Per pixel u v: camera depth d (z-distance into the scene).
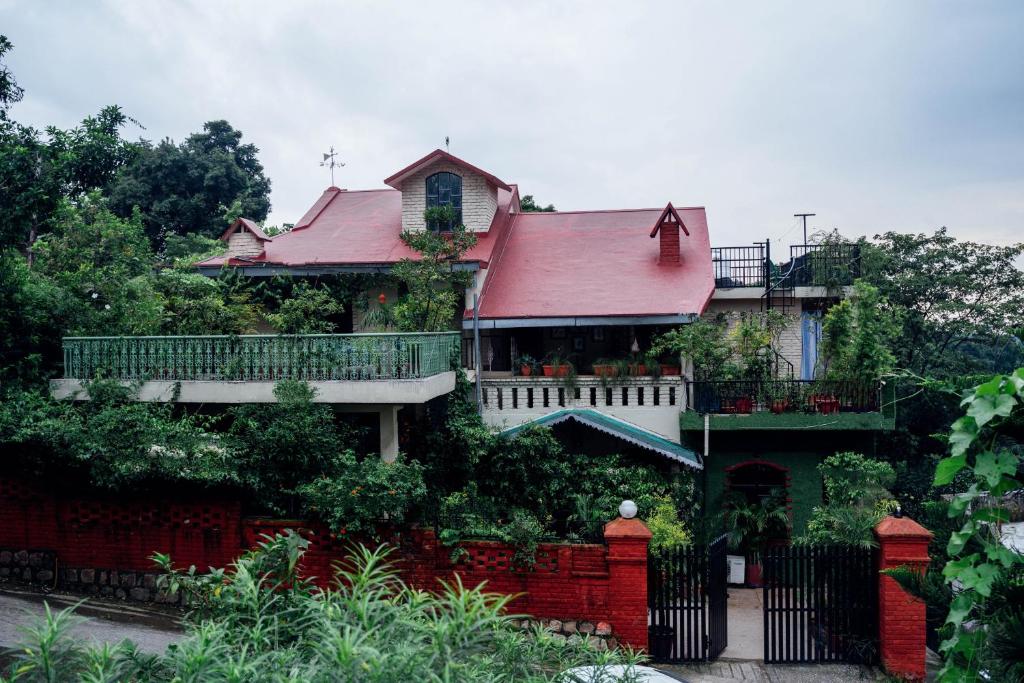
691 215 21.72
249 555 7.64
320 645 5.35
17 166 14.07
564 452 15.38
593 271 19.06
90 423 12.52
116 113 15.89
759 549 16.34
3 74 14.47
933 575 6.28
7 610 11.84
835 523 13.59
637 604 11.37
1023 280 24.11
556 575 11.59
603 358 17.86
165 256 30.47
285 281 18.55
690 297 17.52
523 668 6.28
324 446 12.91
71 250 17.80
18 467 12.91
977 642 5.09
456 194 19.52
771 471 17.31
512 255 20.14
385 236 19.83
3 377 14.33
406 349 13.90
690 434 17.03
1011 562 4.79
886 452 21.70
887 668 11.16
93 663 5.38
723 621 12.20
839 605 11.67
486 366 18.75
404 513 11.91
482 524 12.38
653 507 14.40
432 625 5.60
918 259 25.00
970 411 4.69
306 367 14.04
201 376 14.37
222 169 35.41
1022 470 5.31
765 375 17.25
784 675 11.29
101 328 15.72
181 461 12.02
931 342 24.78
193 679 5.02
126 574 12.60
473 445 14.77
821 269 19.50
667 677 8.60
